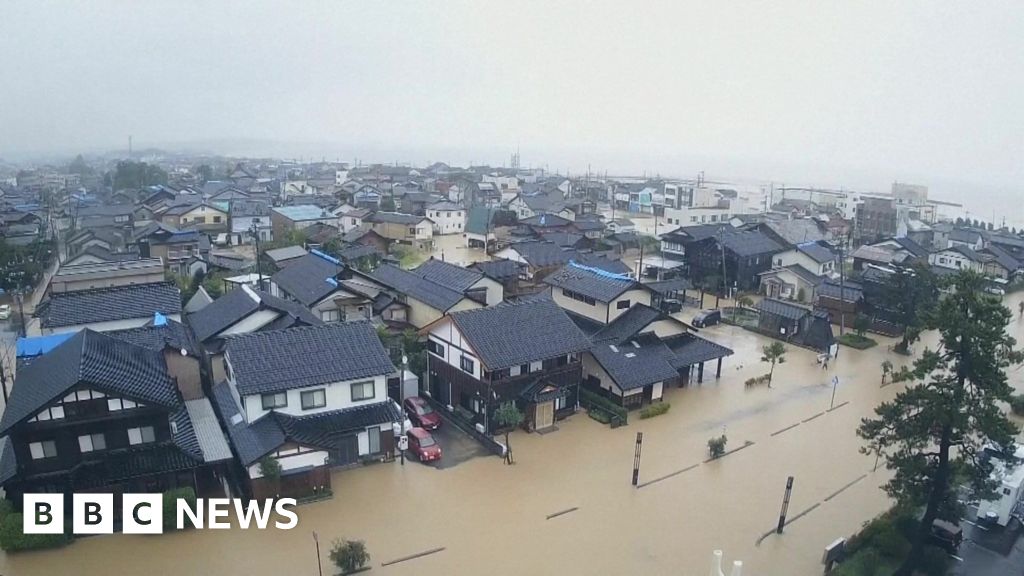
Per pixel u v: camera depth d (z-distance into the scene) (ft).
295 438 84.89
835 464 101.71
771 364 146.51
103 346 87.61
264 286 173.06
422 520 83.10
